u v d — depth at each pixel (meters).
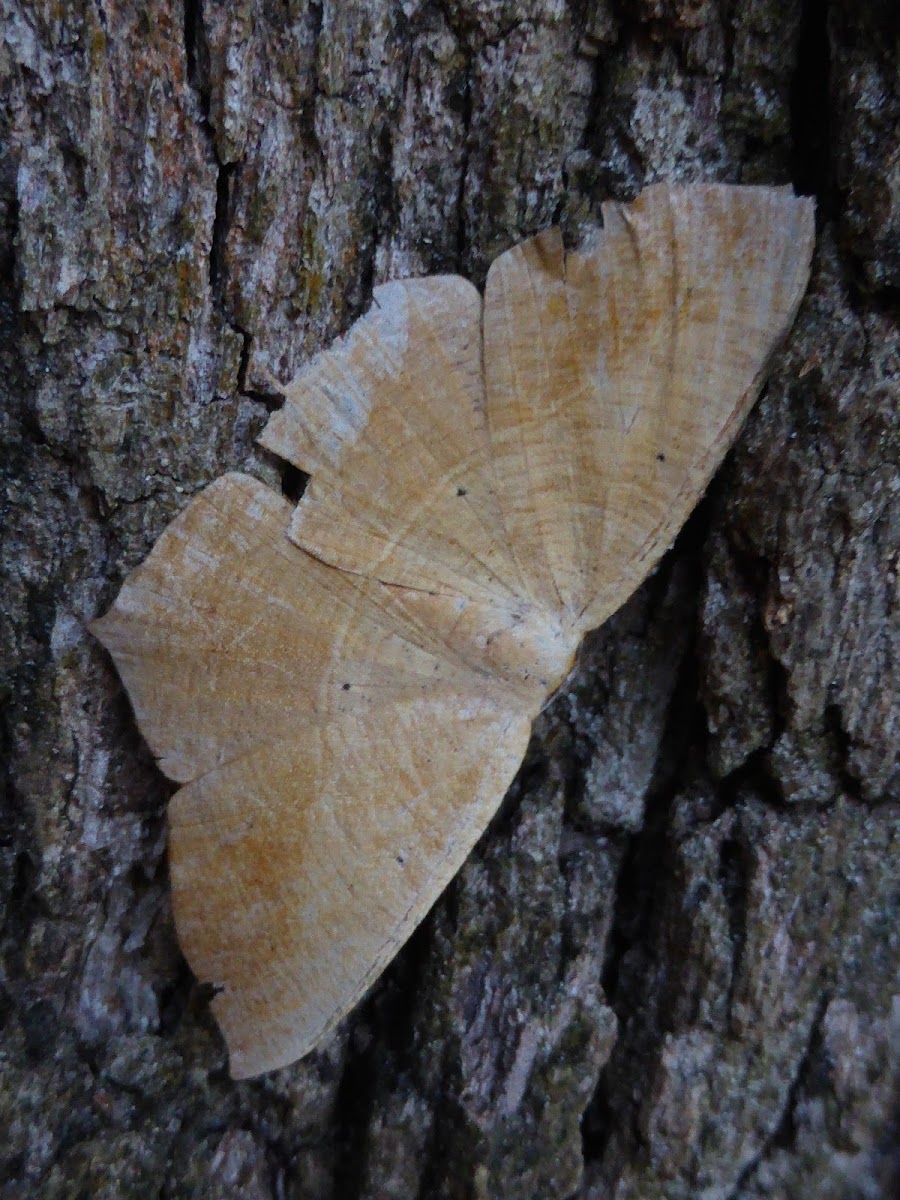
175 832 0.10
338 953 0.10
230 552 0.10
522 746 0.10
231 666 0.10
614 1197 0.11
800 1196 0.11
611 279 0.10
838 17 0.10
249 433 0.11
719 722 0.11
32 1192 0.11
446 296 0.10
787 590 0.11
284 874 0.10
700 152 0.10
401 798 0.10
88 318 0.10
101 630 0.10
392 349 0.10
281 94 0.10
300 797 0.10
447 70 0.10
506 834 0.11
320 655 0.10
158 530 0.11
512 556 0.10
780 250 0.10
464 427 0.10
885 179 0.10
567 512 0.10
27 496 0.10
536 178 0.10
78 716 0.11
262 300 0.10
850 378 0.10
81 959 0.11
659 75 0.10
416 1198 0.11
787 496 0.10
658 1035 0.11
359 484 0.10
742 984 0.11
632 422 0.10
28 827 0.11
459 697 0.10
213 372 0.10
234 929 0.10
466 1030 0.11
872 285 0.10
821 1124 0.11
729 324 0.10
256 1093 0.11
